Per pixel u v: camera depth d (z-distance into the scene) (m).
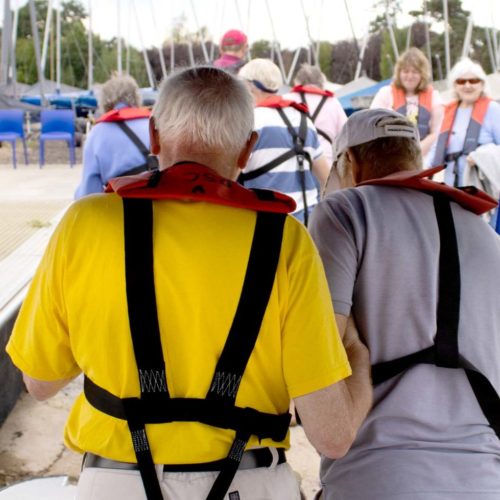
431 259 1.70
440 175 5.98
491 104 5.79
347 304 1.68
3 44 29.33
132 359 1.32
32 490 2.48
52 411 3.71
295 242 1.37
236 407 1.34
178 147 1.42
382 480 1.58
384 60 52.84
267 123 3.82
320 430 1.38
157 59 48.88
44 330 1.40
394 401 1.65
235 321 1.31
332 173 2.11
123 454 1.34
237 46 5.40
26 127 24.27
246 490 1.37
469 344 1.67
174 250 1.31
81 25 58.78
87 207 1.36
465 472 1.58
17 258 5.89
